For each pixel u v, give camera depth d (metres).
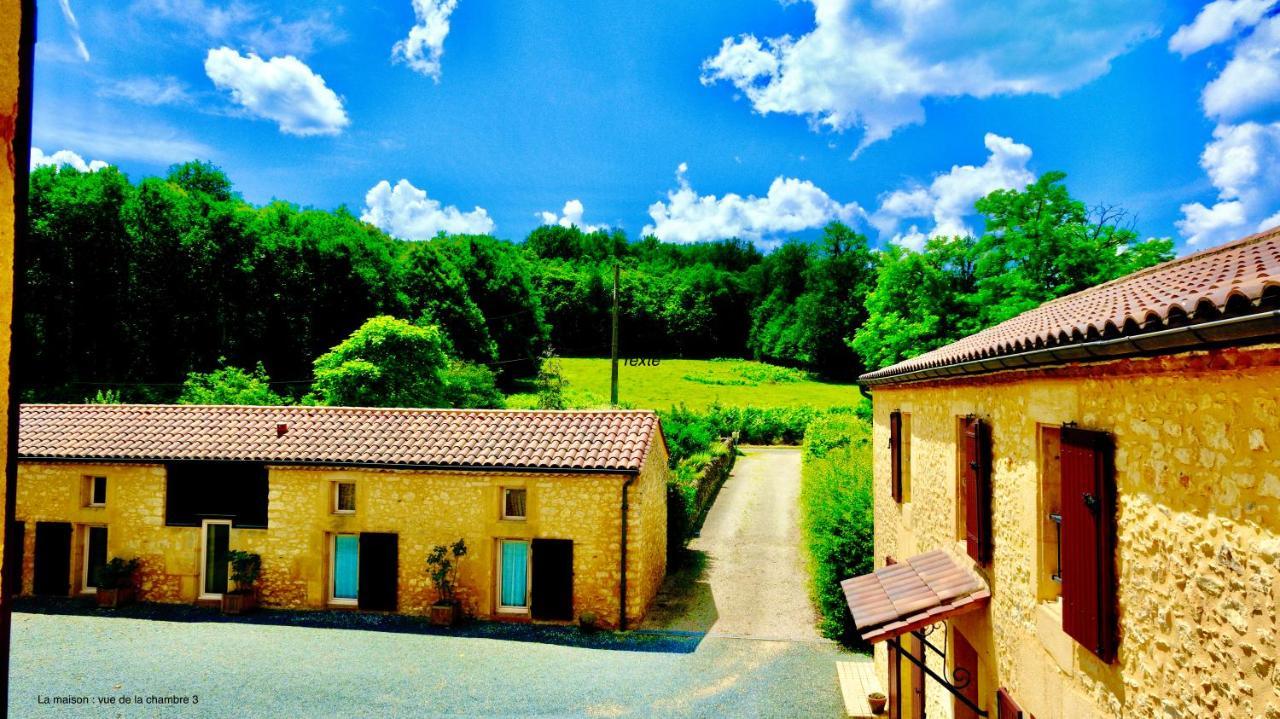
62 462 16.50
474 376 36.22
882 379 9.91
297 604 16.00
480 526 15.55
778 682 12.24
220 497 16.36
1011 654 5.57
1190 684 3.18
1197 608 3.12
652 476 16.92
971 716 6.94
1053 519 4.94
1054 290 21.61
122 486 16.55
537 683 12.14
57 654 13.19
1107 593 3.88
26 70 1.43
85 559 16.89
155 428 17.47
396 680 12.20
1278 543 2.63
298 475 16.11
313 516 16.02
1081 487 4.14
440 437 16.62
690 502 20.70
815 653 13.61
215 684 11.92
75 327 32.09
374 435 16.81
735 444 37.88
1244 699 2.82
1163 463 3.40
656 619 15.56
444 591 15.41
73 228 32.22
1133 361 3.56
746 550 20.95
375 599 15.72
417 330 30.97
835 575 14.12
